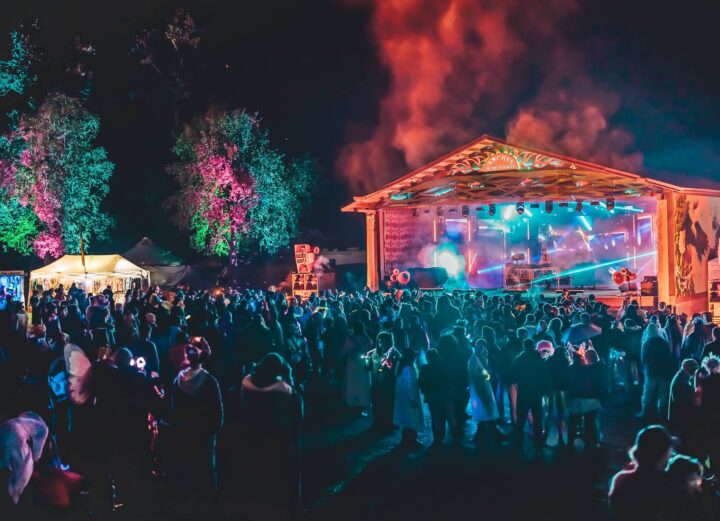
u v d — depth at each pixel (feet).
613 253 125.29
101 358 30.71
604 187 91.81
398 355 40.63
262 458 24.72
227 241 142.10
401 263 116.06
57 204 139.54
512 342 40.01
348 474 32.76
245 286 135.03
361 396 45.42
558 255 128.26
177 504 27.61
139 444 30.30
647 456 15.29
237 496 25.21
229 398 46.29
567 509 27.73
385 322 49.42
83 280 95.76
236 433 25.32
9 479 21.03
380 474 32.71
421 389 37.58
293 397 25.14
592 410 36.19
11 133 145.48
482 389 37.99
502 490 30.17
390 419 41.24
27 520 22.38
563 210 126.82
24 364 37.50
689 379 30.71
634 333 47.98
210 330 48.47
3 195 142.72
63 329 52.21
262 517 24.82
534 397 36.52
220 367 48.78
